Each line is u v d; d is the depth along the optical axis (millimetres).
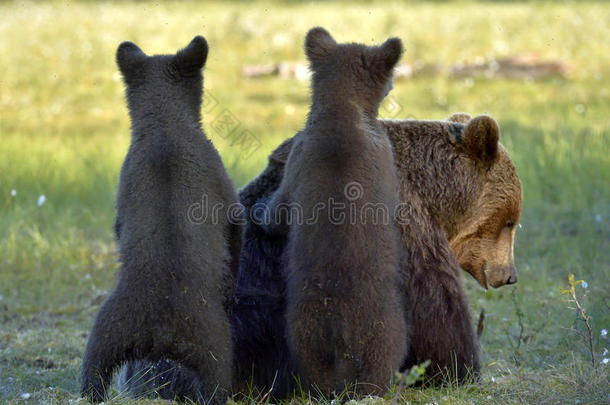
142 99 9469
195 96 9688
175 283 8562
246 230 10086
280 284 9727
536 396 9523
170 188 8836
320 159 8906
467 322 10023
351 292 8586
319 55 9688
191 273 8641
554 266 16172
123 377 10117
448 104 30812
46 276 15758
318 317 8648
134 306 8500
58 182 20922
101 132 28109
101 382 8562
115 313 8539
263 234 9914
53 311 14266
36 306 14461
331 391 8961
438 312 9797
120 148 24672
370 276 8664
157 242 8641
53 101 32062
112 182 20375
